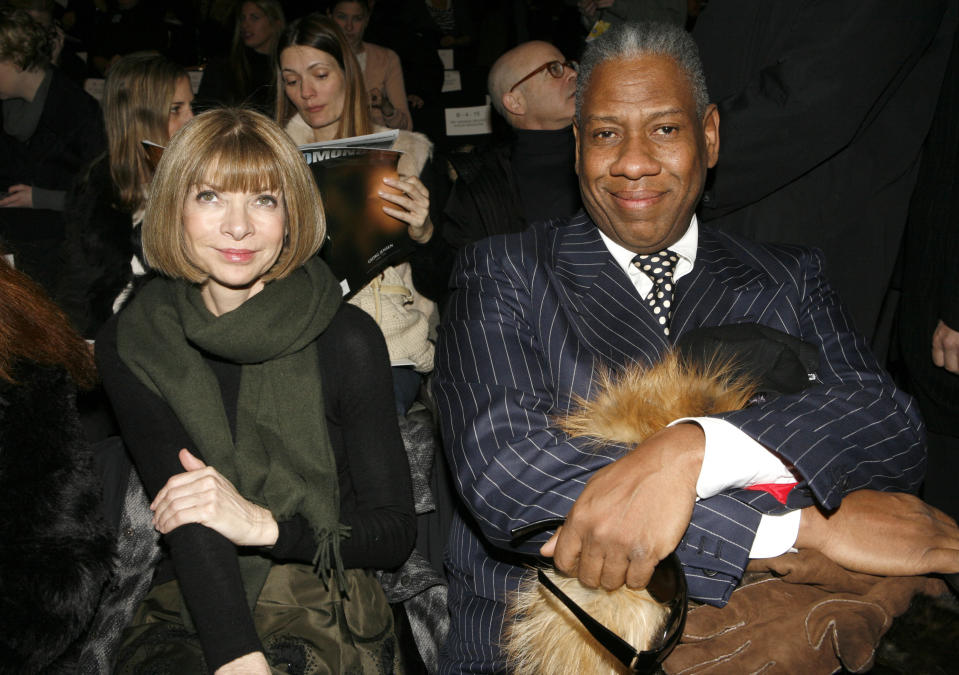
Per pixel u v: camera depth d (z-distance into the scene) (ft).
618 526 3.88
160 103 7.78
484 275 5.10
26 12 10.87
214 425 4.90
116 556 4.74
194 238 4.78
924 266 6.76
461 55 16.05
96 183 7.98
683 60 4.74
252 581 4.95
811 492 4.13
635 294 4.93
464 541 5.18
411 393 6.84
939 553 4.14
